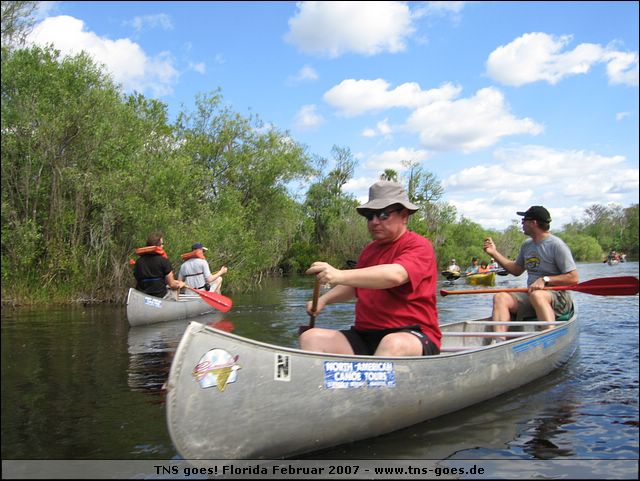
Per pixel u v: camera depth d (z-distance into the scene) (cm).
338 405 256
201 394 222
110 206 1126
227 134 1900
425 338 296
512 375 368
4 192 1062
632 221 6181
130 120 1328
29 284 1049
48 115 1109
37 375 404
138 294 695
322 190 3584
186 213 1375
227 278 1374
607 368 437
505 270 549
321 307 333
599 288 491
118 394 349
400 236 308
